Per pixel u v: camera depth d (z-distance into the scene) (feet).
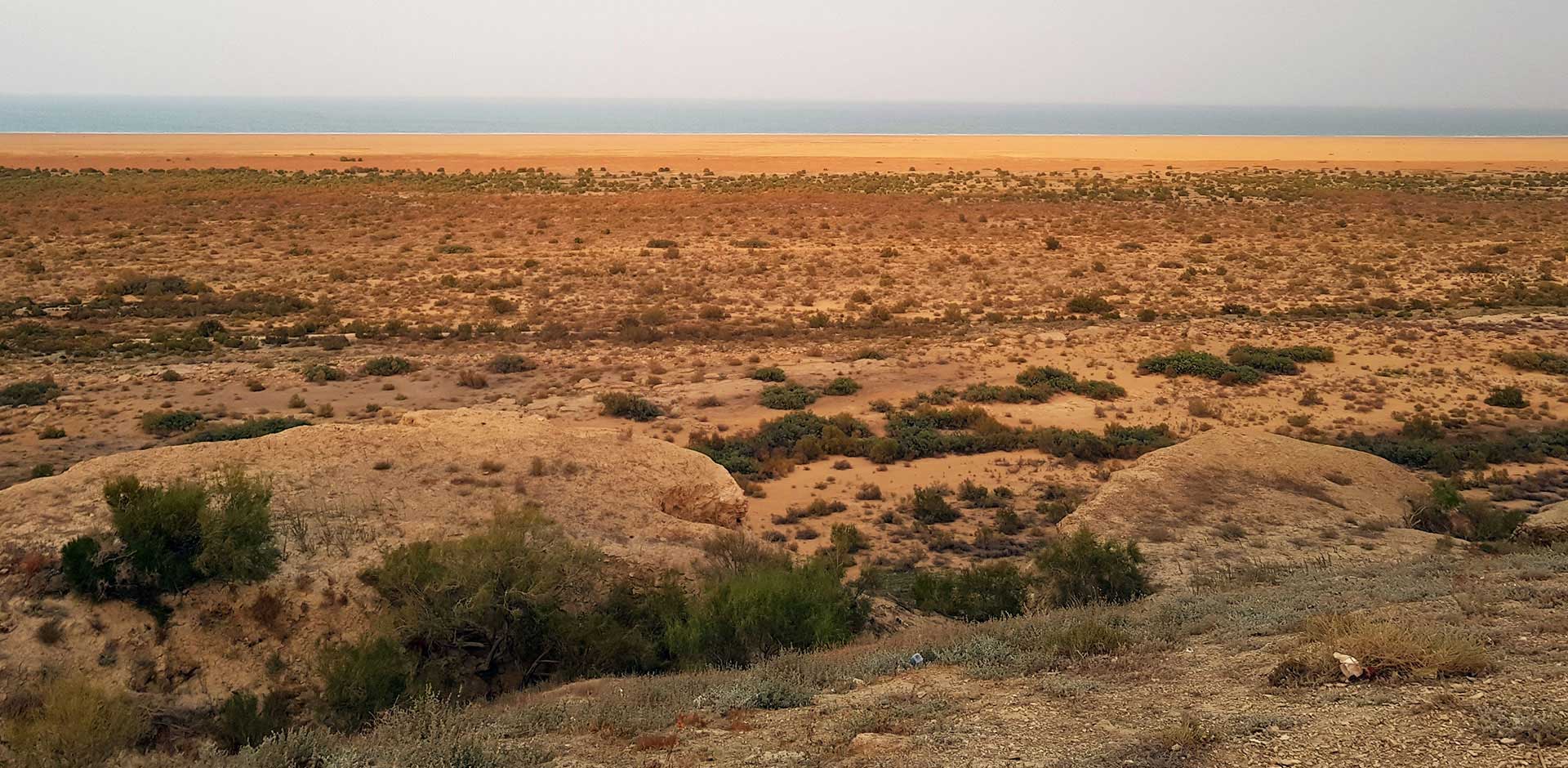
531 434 67.67
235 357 115.65
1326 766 20.27
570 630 44.42
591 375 109.60
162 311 138.10
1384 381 109.81
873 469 84.07
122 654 41.24
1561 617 29.25
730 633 44.04
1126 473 75.20
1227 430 82.53
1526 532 63.72
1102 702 26.22
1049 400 103.91
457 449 64.13
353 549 49.06
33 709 35.19
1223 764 20.98
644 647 44.78
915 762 22.49
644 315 136.77
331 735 30.81
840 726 25.58
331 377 106.63
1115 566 53.52
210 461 57.98
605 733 26.71
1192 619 36.19
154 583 43.34
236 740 37.68
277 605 44.78
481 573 44.29
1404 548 62.08
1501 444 89.66
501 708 32.30
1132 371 114.01
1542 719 20.71
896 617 50.78
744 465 82.38
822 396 104.99
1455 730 21.07
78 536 45.80
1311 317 139.74
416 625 43.04
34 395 97.35
